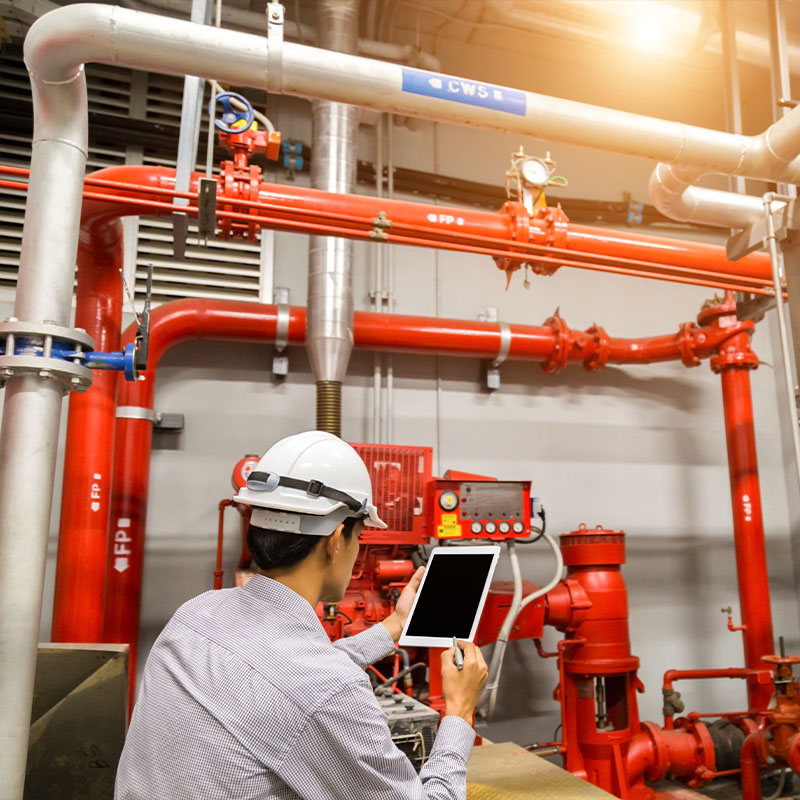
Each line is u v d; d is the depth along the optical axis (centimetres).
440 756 92
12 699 111
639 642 359
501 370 367
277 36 161
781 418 407
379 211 228
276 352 332
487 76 397
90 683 161
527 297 377
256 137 222
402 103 169
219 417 322
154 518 307
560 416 370
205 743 75
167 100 344
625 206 383
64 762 158
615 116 185
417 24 357
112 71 338
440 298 363
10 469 118
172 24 150
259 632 83
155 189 195
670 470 381
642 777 274
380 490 267
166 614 301
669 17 339
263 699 76
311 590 93
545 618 272
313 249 292
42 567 118
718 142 194
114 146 330
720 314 333
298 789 74
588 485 366
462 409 356
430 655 236
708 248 262
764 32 349
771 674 302
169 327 289
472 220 239
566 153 403
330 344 283
